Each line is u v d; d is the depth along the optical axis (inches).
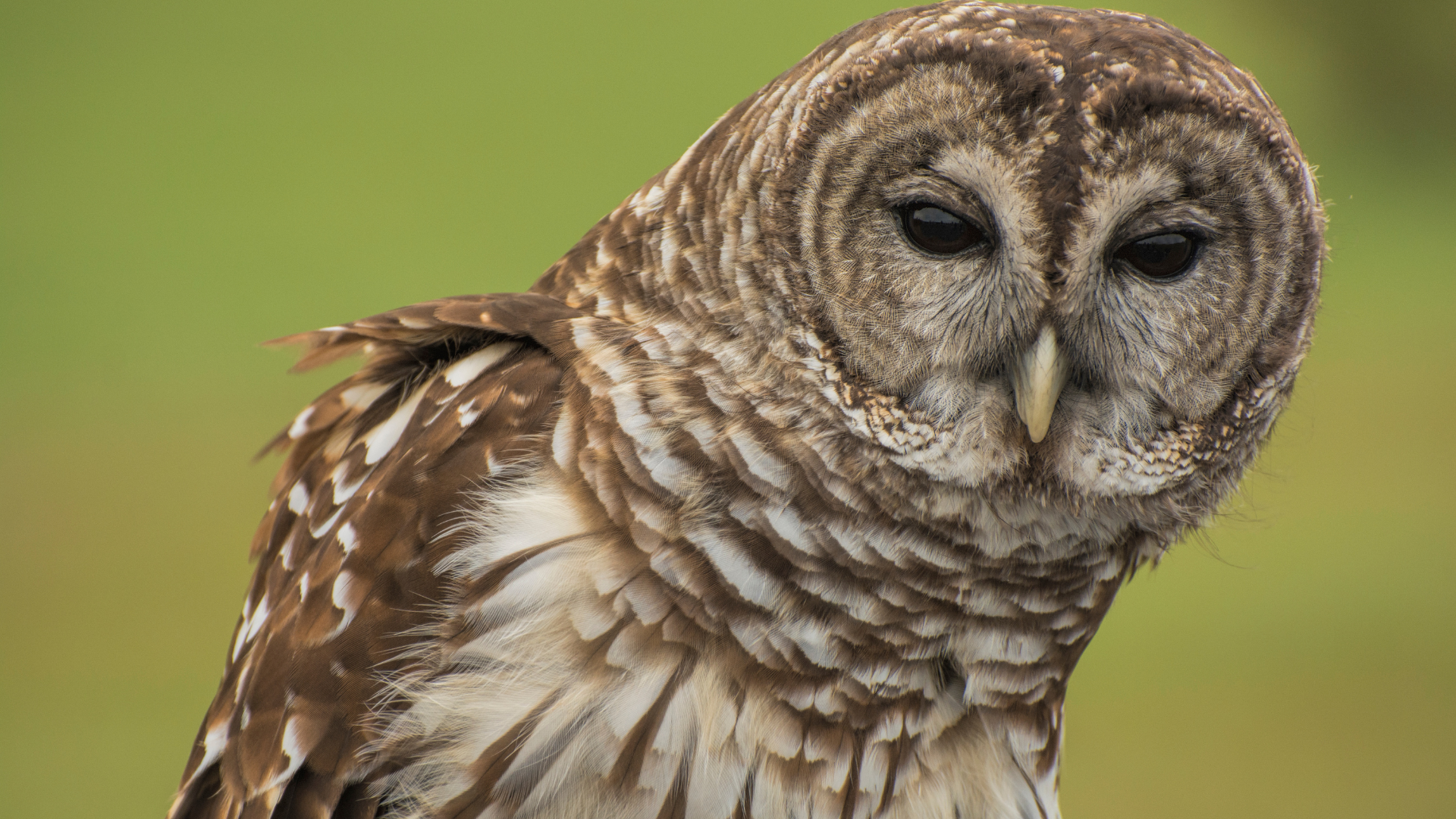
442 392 123.5
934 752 123.7
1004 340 123.0
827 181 122.6
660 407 122.6
